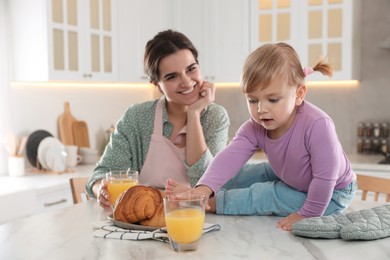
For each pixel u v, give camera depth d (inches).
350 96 163.5
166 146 76.1
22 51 129.9
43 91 142.8
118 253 44.8
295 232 49.1
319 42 151.3
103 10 143.1
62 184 121.0
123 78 150.6
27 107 137.9
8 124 132.0
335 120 165.8
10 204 107.5
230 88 179.6
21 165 130.0
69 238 49.5
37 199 114.9
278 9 155.8
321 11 150.6
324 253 43.9
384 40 157.9
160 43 73.5
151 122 77.3
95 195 72.7
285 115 54.0
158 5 162.6
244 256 43.4
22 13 128.6
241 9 160.1
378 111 160.7
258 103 54.3
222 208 58.2
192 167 72.7
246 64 54.4
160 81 75.2
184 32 167.0
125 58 151.2
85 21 136.9
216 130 77.6
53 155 133.6
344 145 165.3
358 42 156.3
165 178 75.9
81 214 59.1
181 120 77.8
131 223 51.8
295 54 55.3
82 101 156.3
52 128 145.9
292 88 53.7
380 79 159.8
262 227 53.0
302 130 55.7
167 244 47.2
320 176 54.4
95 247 46.6
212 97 75.2
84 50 136.8
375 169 136.3
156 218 51.1
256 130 60.2
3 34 129.6
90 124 159.5
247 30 159.8
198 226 44.9
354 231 46.5
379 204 63.7
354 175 61.2
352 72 150.0
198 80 74.7
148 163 76.9
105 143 159.9
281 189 57.8
